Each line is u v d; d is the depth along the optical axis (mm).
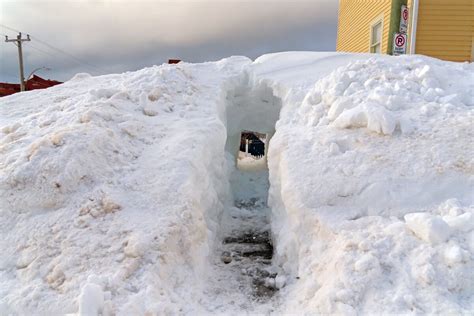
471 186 3039
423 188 3066
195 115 4430
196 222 3240
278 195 3846
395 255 2576
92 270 2689
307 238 3078
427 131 3514
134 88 4723
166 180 3408
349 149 3566
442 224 2582
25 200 3273
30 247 2938
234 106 5609
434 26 8680
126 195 3266
